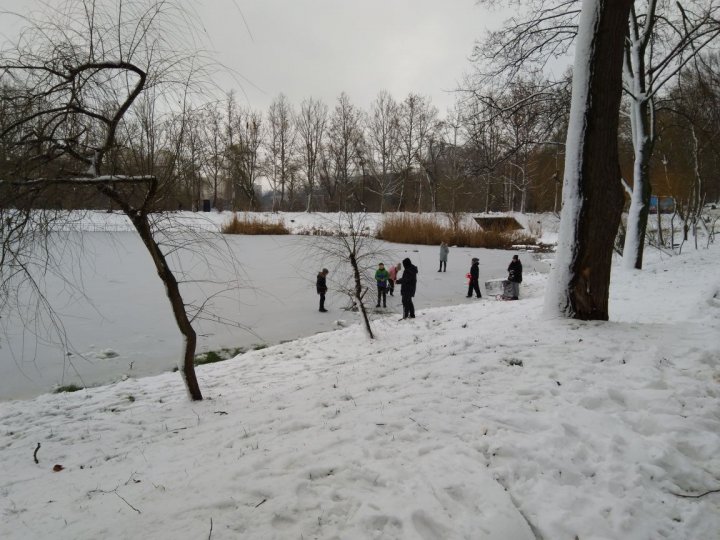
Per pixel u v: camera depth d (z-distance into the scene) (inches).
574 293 252.4
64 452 176.4
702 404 147.3
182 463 143.0
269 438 152.6
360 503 109.0
